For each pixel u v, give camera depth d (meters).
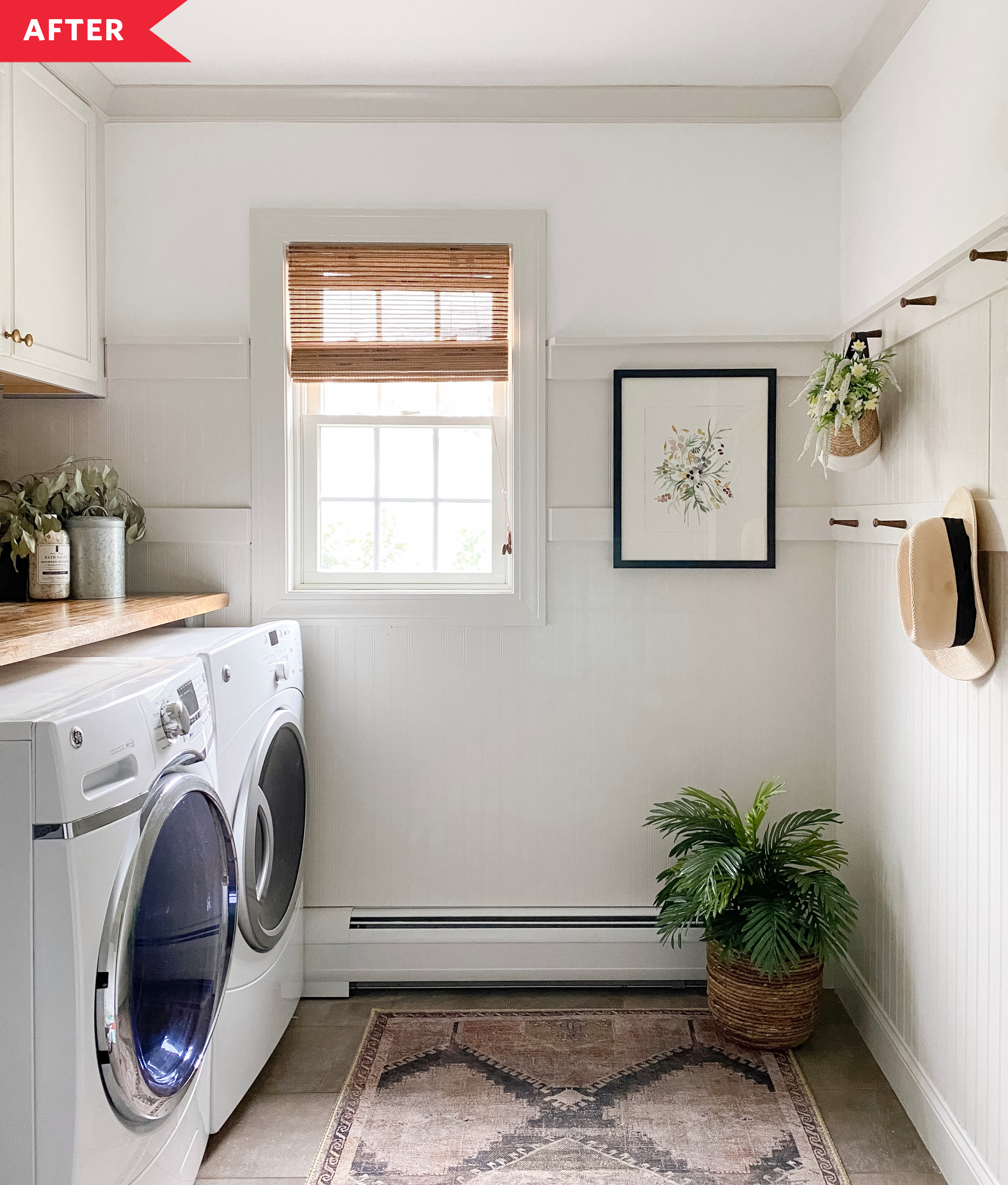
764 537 2.59
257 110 2.54
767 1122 2.03
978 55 1.78
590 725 2.65
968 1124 1.80
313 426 2.72
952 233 1.90
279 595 2.62
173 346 2.59
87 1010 1.30
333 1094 2.15
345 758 2.65
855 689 2.49
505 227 2.57
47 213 2.25
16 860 1.26
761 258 2.58
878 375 2.11
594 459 2.61
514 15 2.16
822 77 2.47
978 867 1.77
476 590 2.70
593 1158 1.92
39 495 2.36
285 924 2.29
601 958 2.63
